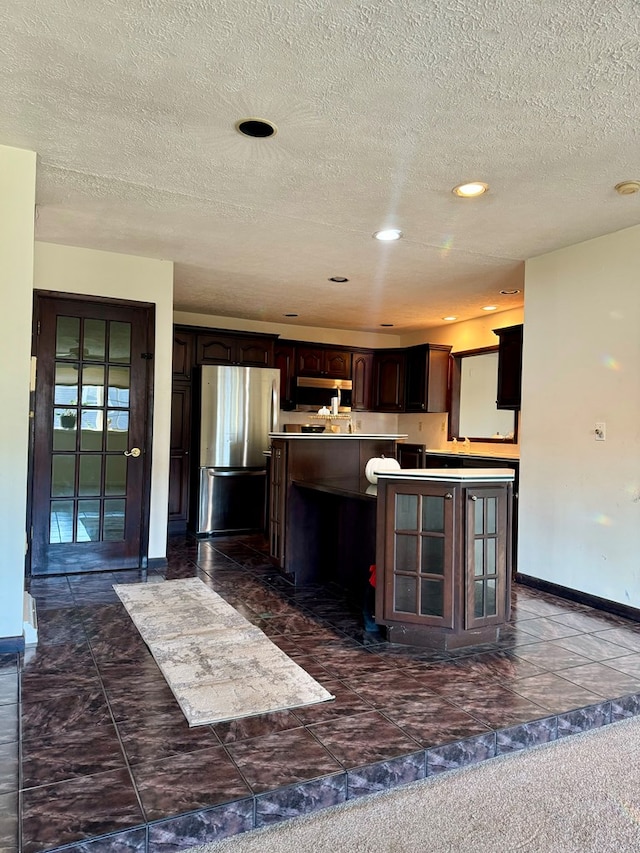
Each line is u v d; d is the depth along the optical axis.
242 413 5.89
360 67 1.99
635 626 3.29
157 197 3.21
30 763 1.82
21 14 1.76
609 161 2.64
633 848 1.62
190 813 1.60
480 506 2.81
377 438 4.26
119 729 2.04
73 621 3.15
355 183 2.97
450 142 2.50
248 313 6.41
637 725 2.33
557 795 1.87
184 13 1.75
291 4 1.70
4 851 1.44
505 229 3.59
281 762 1.85
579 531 3.79
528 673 2.59
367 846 1.62
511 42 1.84
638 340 3.46
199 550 5.05
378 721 2.13
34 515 4.08
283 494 3.99
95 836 1.50
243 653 2.74
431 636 2.86
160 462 4.45
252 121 2.38
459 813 1.77
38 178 2.97
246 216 3.47
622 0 1.64
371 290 5.30
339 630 3.07
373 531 3.57
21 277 2.71
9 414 2.70
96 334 4.23
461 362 6.81
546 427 4.05
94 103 2.27
